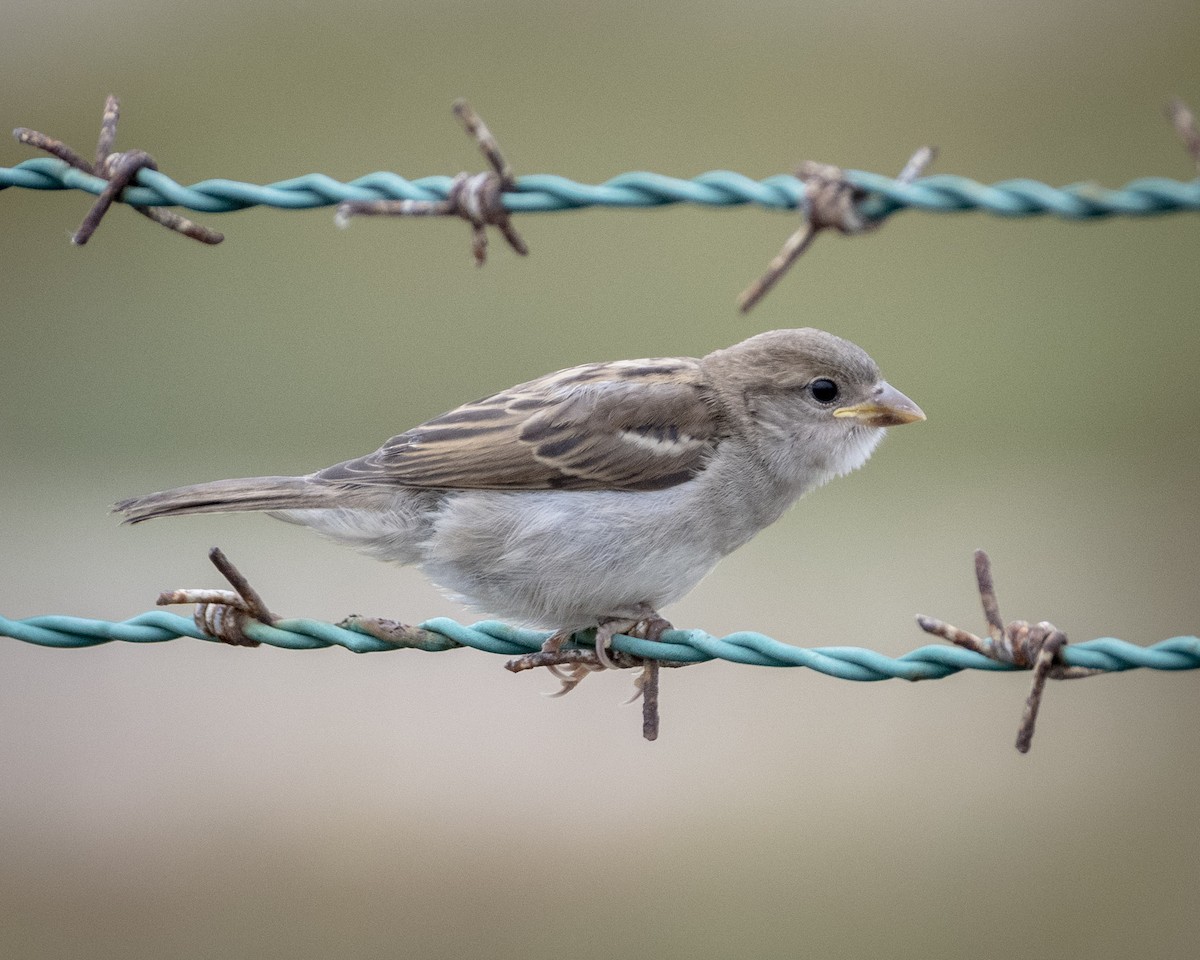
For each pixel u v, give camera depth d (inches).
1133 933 441.4
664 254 726.5
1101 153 782.5
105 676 531.5
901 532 599.2
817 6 908.6
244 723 508.1
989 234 748.6
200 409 674.2
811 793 480.7
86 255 770.2
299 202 231.1
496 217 218.8
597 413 276.2
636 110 797.9
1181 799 478.6
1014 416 679.1
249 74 824.9
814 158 765.9
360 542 277.7
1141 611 549.3
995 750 494.6
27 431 666.8
